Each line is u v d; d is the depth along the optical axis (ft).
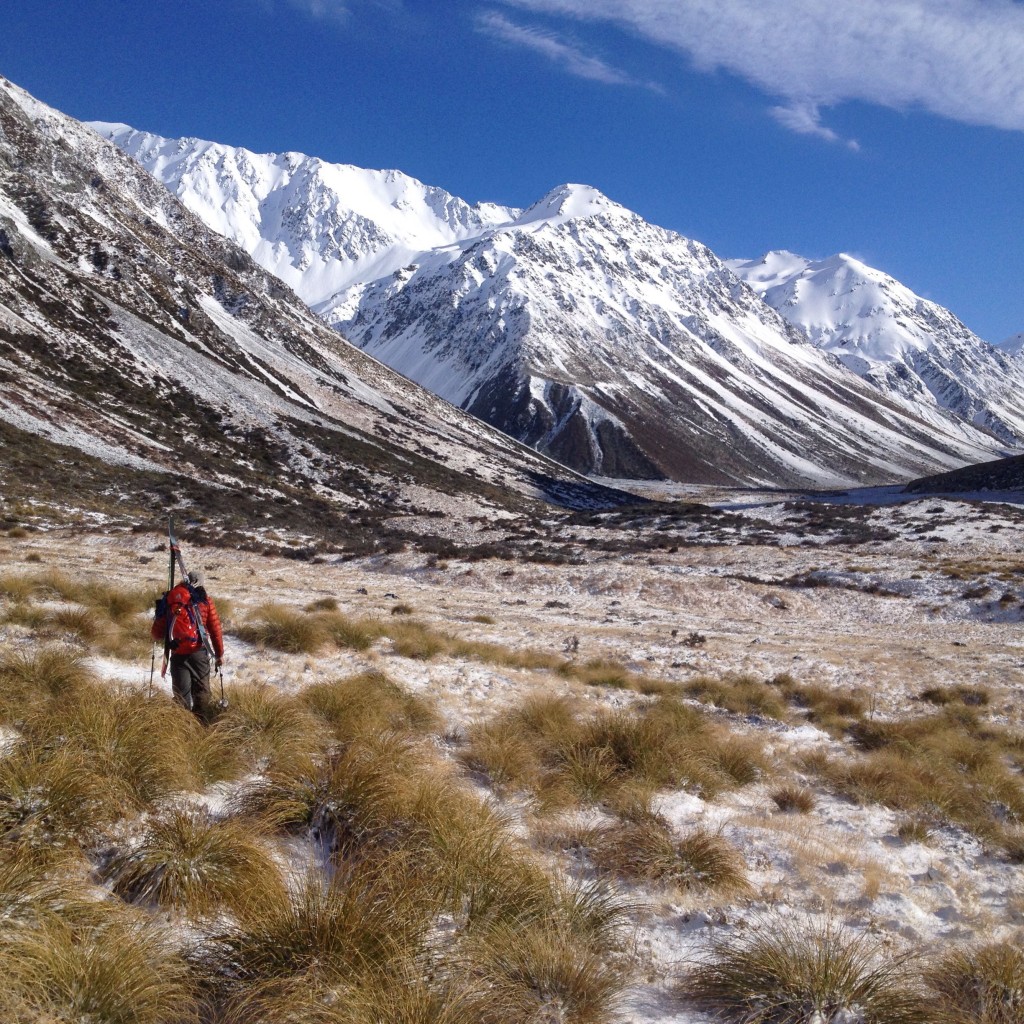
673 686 48.52
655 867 18.43
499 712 32.96
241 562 101.14
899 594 106.63
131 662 32.35
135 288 293.23
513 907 15.01
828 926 15.80
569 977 13.08
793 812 26.27
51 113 437.17
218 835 14.99
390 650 45.93
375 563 111.45
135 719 19.33
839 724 44.39
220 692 24.91
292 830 17.43
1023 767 39.11
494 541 156.87
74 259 287.07
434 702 32.19
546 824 20.48
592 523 179.83
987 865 23.73
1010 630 92.02
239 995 11.39
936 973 15.07
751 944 15.37
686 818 23.25
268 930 12.76
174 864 14.15
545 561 118.21
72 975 10.75
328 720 26.32
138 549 99.50
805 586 110.63
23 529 99.14
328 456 229.86
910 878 21.49
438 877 15.21
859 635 86.22
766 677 58.80
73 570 69.67
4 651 26.78
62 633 34.45
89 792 15.49
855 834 24.62
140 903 13.62
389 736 23.38
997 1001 14.10
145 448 178.19
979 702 56.13
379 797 17.84
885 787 29.48
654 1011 13.23
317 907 13.23
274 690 28.22
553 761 25.91
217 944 12.75
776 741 38.52
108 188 374.43
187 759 18.74
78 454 154.40
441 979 12.46
